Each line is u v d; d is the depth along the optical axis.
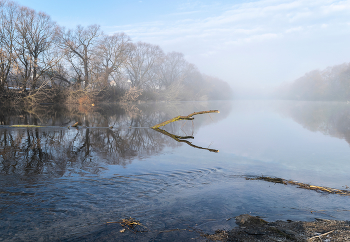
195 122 16.39
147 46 48.09
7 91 29.30
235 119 18.53
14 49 29.42
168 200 3.91
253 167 5.92
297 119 18.41
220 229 3.05
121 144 8.58
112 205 3.68
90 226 3.06
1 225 3.03
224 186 4.61
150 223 3.17
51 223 3.11
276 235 2.91
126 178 4.94
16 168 5.48
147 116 21.17
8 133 10.53
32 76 31.83
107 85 38.66
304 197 4.12
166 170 5.54
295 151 7.73
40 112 22.53
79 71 36.28
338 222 3.26
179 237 2.85
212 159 6.61
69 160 6.30
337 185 4.77
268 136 10.70
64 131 11.48
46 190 4.21
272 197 4.11
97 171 5.39
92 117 19.20
